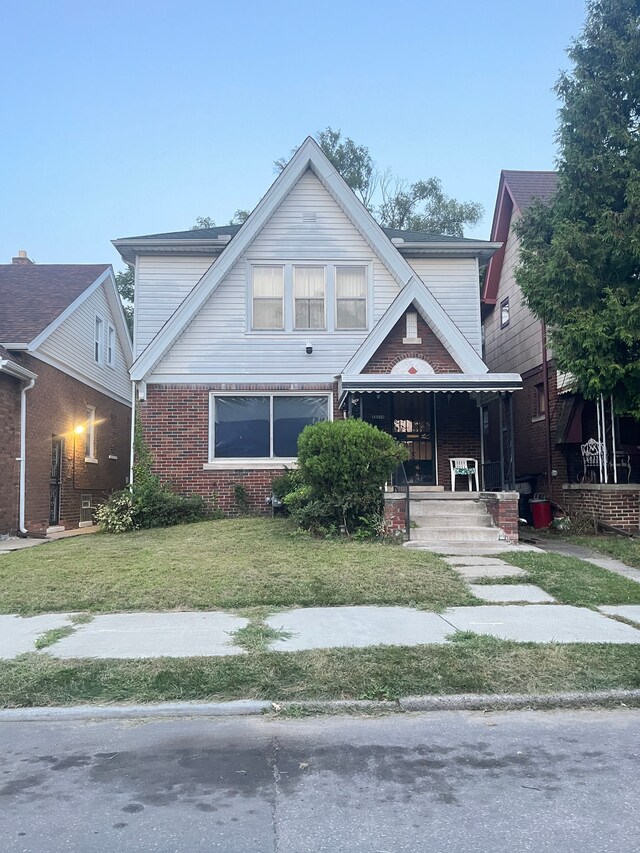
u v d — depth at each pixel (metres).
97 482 21.47
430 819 3.54
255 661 5.91
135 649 6.36
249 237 15.89
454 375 13.25
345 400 14.54
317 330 16.12
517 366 19.67
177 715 5.09
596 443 14.89
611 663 5.84
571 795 3.79
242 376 15.93
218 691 5.36
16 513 15.58
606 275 12.68
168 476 15.67
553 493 16.78
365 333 16.16
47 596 8.48
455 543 11.80
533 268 13.59
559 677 5.56
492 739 4.61
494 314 22.22
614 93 12.91
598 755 4.34
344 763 4.24
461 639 6.51
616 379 12.18
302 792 3.85
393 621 7.30
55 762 4.30
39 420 16.75
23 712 5.06
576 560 10.44
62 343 18.27
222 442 15.92
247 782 3.98
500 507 12.15
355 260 16.28
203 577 9.20
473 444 15.72
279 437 15.98
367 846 3.29
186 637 6.75
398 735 4.69
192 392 15.83
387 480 12.48
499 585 8.97
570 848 3.26
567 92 13.08
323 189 16.39
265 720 5.00
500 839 3.34
